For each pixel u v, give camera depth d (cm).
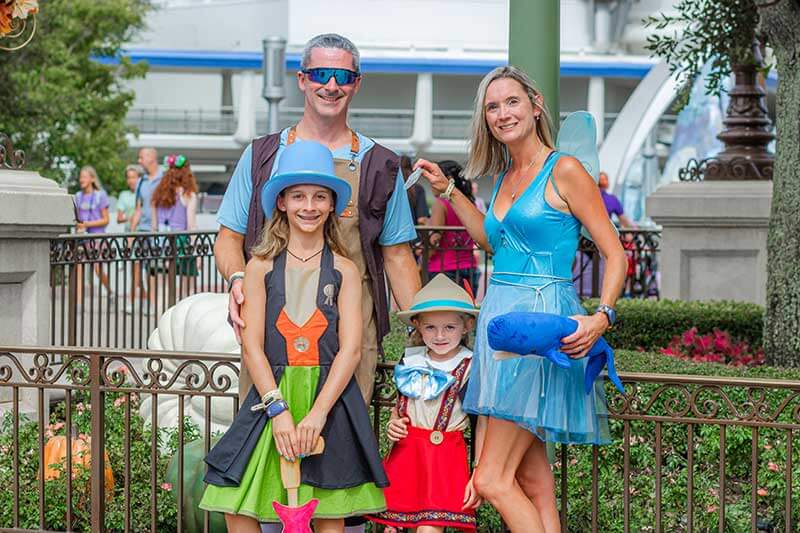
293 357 438
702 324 984
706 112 2548
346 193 443
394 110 4653
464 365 465
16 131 2241
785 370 728
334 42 462
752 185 1109
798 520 550
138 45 4731
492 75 454
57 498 564
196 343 676
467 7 4497
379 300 471
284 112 4616
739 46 962
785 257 802
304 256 446
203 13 4741
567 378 438
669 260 1133
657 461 477
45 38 2392
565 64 4453
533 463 466
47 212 667
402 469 462
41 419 537
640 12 4550
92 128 2822
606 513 556
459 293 464
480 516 542
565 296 445
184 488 541
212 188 4809
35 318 684
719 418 469
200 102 4834
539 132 459
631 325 990
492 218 457
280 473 438
